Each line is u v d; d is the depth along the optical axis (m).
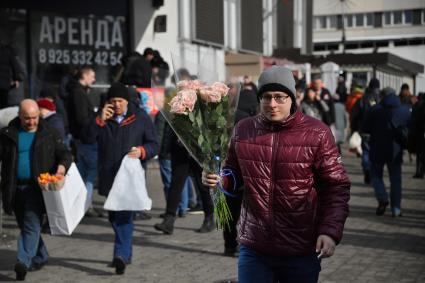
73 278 9.12
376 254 10.39
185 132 5.97
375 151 14.00
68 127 15.26
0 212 12.12
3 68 16.27
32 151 9.09
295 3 37.84
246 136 5.43
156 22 21.80
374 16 79.62
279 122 5.32
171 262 9.98
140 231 12.41
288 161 5.25
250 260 5.38
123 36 21.38
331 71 38.84
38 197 9.11
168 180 13.96
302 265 5.30
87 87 14.52
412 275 9.09
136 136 9.45
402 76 61.31
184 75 6.36
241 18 28.98
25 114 9.05
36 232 9.11
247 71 26.47
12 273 9.48
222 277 9.09
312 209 5.29
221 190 5.75
